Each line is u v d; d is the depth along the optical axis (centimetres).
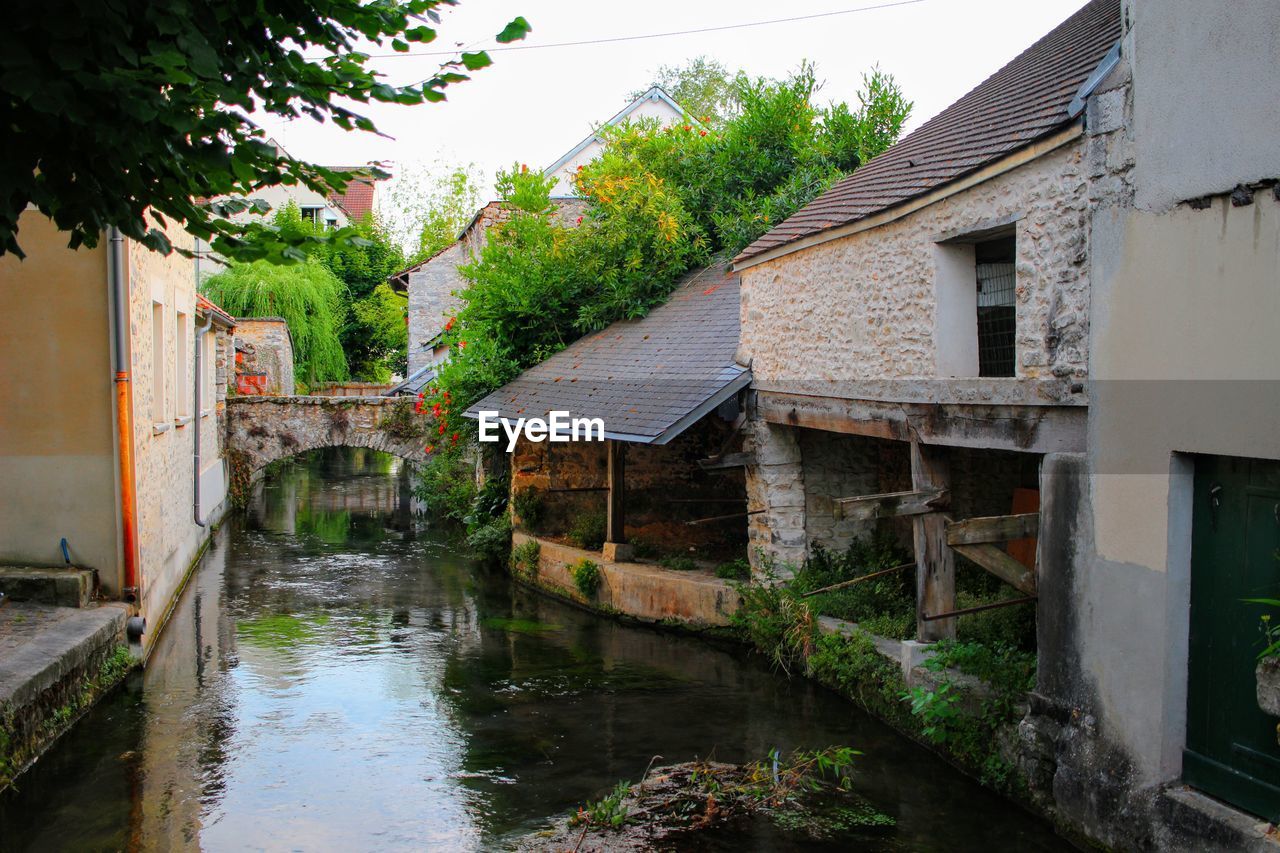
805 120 1542
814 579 986
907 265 759
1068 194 584
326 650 1031
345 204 4391
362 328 3703
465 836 602
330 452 3562
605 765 718
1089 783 561
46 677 697
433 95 484
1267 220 446
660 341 1308
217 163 436
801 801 646
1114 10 762
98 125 387
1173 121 502
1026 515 647
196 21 429
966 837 591
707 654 1018
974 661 696
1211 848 474
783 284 973
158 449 1082
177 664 962
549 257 1522
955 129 835
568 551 1302
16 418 892
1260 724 469
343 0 479
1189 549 510
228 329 2158
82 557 901
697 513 1400
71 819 618
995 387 648
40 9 377
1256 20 450
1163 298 510
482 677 938
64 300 891
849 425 854
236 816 627
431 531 1883
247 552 1633
